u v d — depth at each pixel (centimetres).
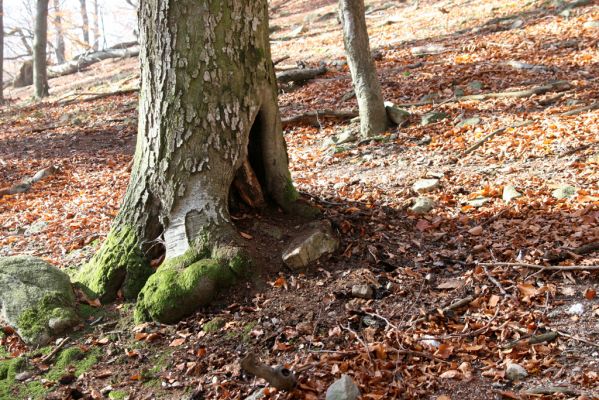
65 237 640
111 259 469
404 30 1694
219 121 459
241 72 463
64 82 2278
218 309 427
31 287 452
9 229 712
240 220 484
